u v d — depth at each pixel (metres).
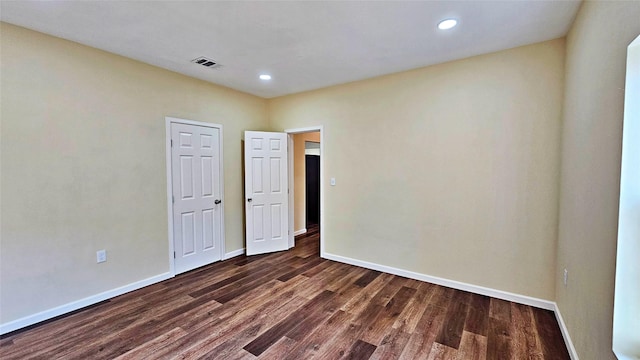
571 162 2.16
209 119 3.86
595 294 1.58
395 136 3.47
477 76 2.92
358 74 3.50
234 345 2.14
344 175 3.92
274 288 3.15
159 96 3.30
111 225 2.92
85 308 2.70
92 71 2.76
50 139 2.51
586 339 1.71
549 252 2.64
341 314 2.59
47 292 2.51
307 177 6.47
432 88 3.19
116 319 2.50
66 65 2.59
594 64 1.70
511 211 2.80
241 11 2.11
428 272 3.30
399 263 3.51
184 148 3.59
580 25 2.02
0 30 2.25
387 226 3.58
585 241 1.78
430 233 3.27
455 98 3.05
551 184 2.61
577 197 1.97
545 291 2.67
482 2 2.00
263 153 4.40
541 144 2.64
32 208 2.42
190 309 2.68
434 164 3.21
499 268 2.88
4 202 2.29
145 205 3.20
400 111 3.42
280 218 4.58
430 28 2.36
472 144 2.97
